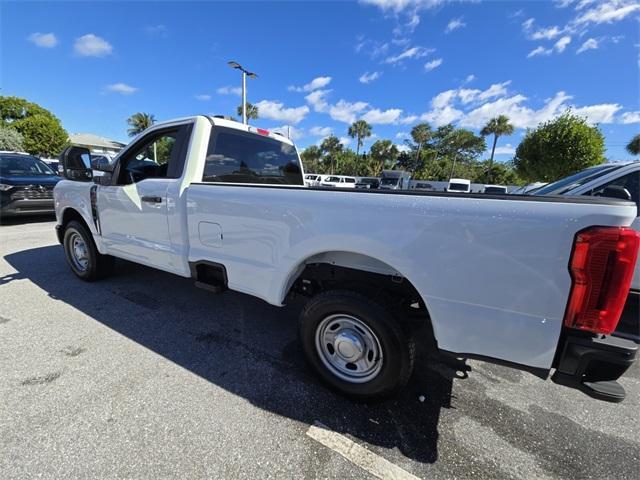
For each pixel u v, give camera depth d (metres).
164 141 3.13
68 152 3.60
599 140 18.38
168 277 4.28
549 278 1.44
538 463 1.73
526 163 21.14
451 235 1.61
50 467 1.57
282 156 3.97
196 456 1.67
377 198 1.80
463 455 1.76
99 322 3.06
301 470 1.63
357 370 2.14
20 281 4.04
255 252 2.32
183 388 2.19
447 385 2.37
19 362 2.41
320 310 2.13
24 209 7.31
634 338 1.48
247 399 2.11
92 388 2.15
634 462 1.76
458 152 53.22
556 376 1.54
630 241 1.32
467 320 1.64
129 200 3.15
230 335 2.92
